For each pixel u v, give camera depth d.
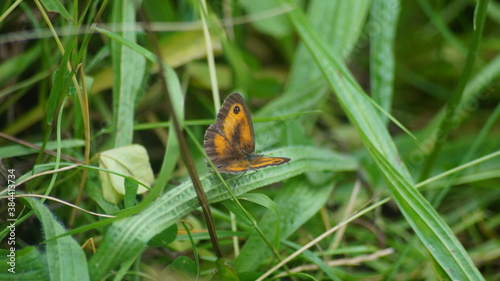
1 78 0.87
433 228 0.81
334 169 0.86
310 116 0.90
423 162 0.89
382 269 0.86
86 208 0.84
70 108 0.86
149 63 0.88
